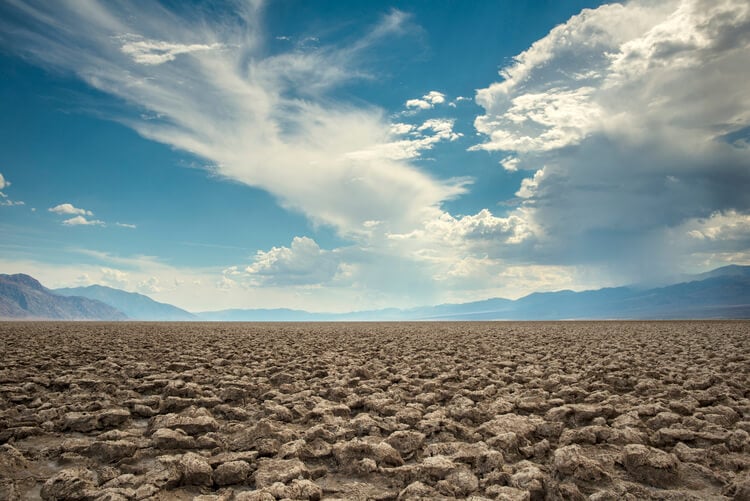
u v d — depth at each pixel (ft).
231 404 32.96
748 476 18.51
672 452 22.08
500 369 47.80
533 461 21.31
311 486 17.29
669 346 69.10
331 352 63.36
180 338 89.71
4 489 18.16
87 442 23.13
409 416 27.43
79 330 119.55
